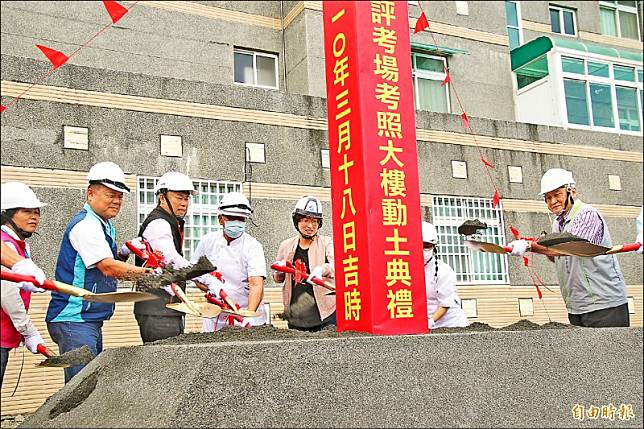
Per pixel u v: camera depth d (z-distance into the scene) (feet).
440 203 30.30
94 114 23.35
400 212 11.34
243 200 15.55
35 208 12.57
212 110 25.72
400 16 11.86
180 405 8.23
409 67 11.80
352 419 8.88
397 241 11.25
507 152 32.37
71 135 22.75
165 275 11.66
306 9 34.47
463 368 10.03
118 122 23.76
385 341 9.61
